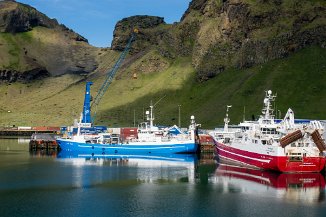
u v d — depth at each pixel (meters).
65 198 99.88
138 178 124.50
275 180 118.25
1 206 93.19
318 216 85.69
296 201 96.50
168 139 190.50
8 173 133.12
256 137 137.12
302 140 125.06
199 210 90.12
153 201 97.31
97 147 188.12
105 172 135.50
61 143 197.38
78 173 133.38
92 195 102.94
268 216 85.88
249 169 138.25
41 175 129.25
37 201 97.25
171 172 135.12
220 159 162.75
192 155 186.38
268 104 152.50
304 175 123.69
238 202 96.00
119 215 86.94
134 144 186.38
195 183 116.62
